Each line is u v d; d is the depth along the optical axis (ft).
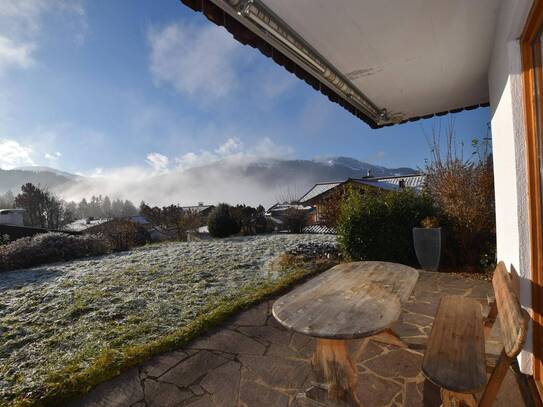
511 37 7.04
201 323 11.27
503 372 4.80
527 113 6.80
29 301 15.79
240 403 7.03
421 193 21.72
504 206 9.22
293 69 11.12
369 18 8.31
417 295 13.62
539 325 6.58
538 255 6.60
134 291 17.03
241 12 7.25
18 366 9.49
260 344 9.81
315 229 58.13
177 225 60.75
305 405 6.47
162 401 7.26
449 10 8.16
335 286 7.88
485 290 14.14
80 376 8.29
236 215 56.24
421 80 13.16
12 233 51.26
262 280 18.45
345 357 5.92
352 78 12.63
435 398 6.77
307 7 7.70
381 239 20.76
